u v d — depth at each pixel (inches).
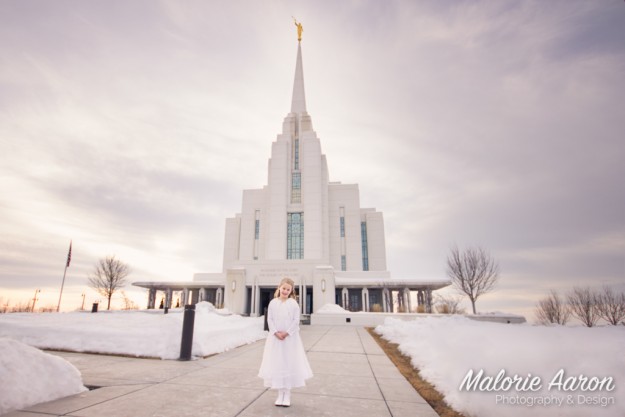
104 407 163.0
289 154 2338.8
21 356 177.2
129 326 385.4
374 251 2219.5
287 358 171.2
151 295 1787.6
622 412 119.7
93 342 339.9
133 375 238.5
